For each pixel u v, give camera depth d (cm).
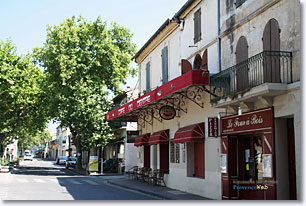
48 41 3541
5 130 3834
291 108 1041
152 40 2442
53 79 3491
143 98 1994
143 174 2456
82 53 3428
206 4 1731
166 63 2230
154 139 2173
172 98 1959
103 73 3600
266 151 1142
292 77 1056
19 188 1916
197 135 1611
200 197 1571
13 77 3344
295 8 1070
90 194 1686
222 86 1405
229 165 1398
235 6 1455
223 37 1548
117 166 3916
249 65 1275
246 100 1212
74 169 4303
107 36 3619
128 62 3822
